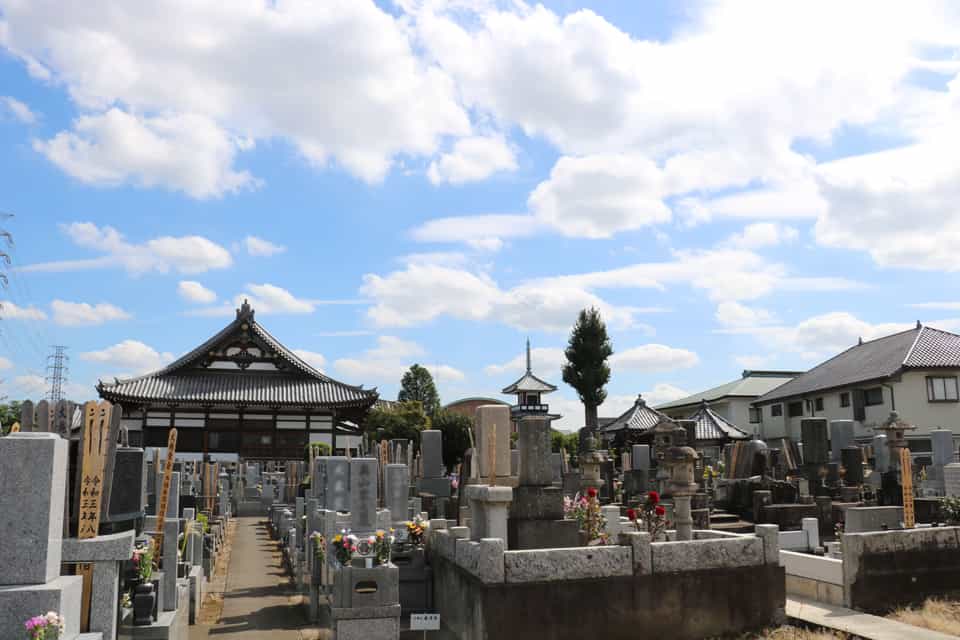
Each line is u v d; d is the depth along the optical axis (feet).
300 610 43.11
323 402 135.95
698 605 31.19
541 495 38.93
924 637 29.81
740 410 182.09
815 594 37.68
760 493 60.34
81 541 24.71
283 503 96.27
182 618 34.42
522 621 29.07
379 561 32.48
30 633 18.71
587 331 183.52
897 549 36.29
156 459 50.57
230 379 141.38
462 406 281.13
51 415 28.17
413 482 90.89
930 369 124.06
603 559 30.45
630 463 101.04
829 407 144.77
